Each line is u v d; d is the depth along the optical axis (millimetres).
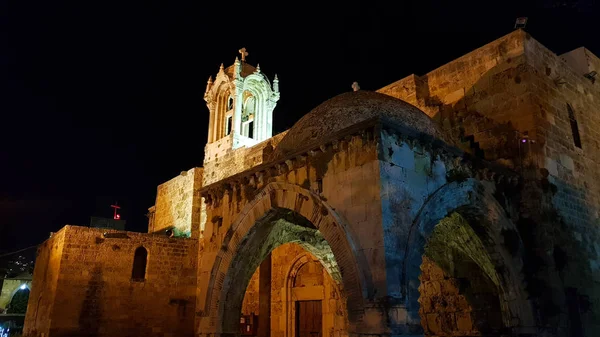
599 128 19703
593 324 15203
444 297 17719
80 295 27531
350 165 11977
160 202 41281
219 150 36219
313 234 17125
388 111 13969
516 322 13914
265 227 15102
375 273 10703
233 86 37312
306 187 13109
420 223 11625
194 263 31500
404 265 10891
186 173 37969
